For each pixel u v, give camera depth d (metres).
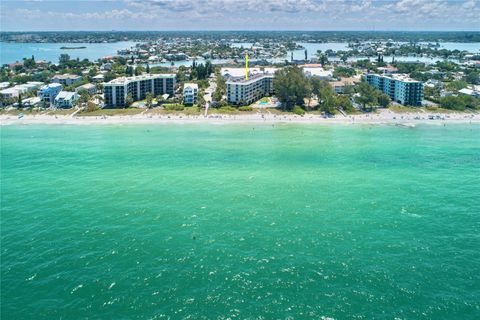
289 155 198.88
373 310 86.75
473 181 162.50
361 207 136.75
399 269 100.81
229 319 84.62
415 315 85.31
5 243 114.06
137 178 166.12
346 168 178.62
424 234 118.31
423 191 151.38
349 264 102.88
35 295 92.31
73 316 85.88
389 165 183.25
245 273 99.44
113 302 89.88
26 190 153.75
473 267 101.69
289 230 120.56
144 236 117.50
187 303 89.38
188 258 106.06
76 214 132.38
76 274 99.62
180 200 143.12
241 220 127.25
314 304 88.69
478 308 87.31
